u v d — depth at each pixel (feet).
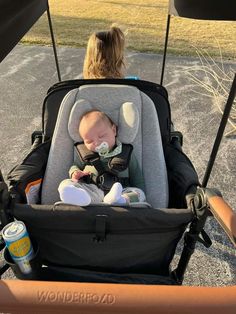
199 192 4.42
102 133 5.52
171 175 5.83
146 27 19.93
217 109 12.50
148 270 5.09
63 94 6.01
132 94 5.87
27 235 4.32
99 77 6.56
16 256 4.30
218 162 10.00
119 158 5.55
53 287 2.74
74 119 5.79
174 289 2.71
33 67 15.24
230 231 3.69
